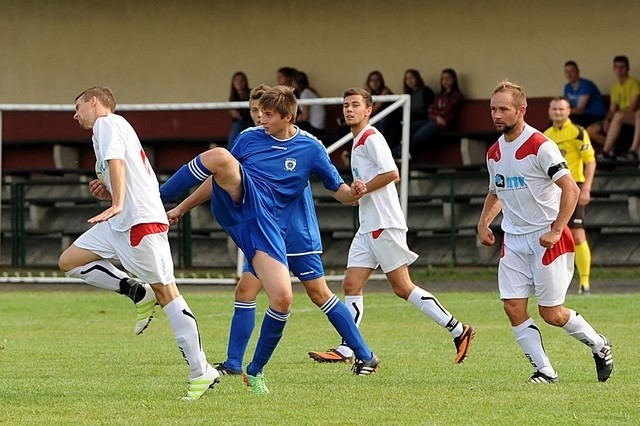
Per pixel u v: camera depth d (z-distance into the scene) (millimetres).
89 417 19719
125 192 21438
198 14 61625
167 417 19719
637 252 52750
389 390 22703
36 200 59281
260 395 22031
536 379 23594
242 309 25172
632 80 53156
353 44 59531
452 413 20047
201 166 21094
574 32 56188
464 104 57531
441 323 26719
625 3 55281
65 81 63438
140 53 62500
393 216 27453
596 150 54531
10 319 37906
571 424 19016
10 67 63906
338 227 56500
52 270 57156
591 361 26828
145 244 21453
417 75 56656
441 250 55500
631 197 52375
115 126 21234
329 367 26328
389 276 27453
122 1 62562
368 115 27969
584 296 42531
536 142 22984
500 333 32812
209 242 57250
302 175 22750
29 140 62500
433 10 58219
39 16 63562
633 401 21203
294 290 48312
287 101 22484
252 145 22781
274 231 21656
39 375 25016
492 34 57344
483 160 56938
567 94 54281
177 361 27359
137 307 23359
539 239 23141
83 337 32750
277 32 60594
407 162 49688
